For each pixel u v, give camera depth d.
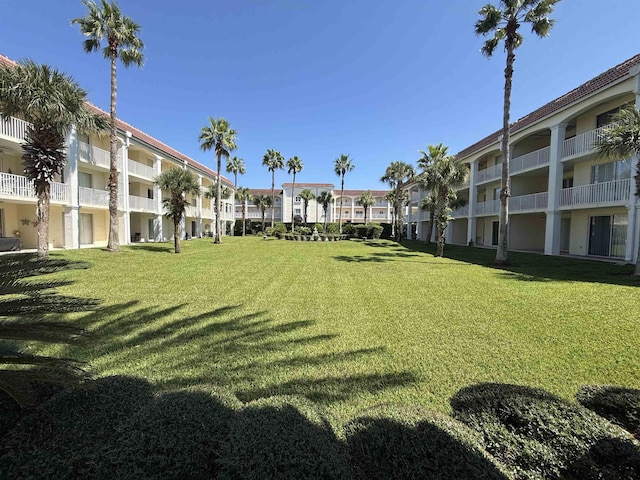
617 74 12.86
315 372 3.58
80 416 1.89
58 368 2.10
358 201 62.03
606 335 4.62
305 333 4.85
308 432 1.77
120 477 1.56
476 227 27.45
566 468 1.81
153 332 4.82
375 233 43.84
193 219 36.47
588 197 14.47
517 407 2.12
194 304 6.51
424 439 1.78
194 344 4.37
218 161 27.05
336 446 1.75
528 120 18.86
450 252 19.86
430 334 4.80
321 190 63.25
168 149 30.27
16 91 10.27
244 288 8.18
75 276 9.48
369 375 3.52
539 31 12.53
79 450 1.65
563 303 6.41
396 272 11.07
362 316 5.74
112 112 15.63
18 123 13.65
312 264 13.38
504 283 8.72
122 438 1.70
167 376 3.46
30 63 10.68
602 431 1.93
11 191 13.62
